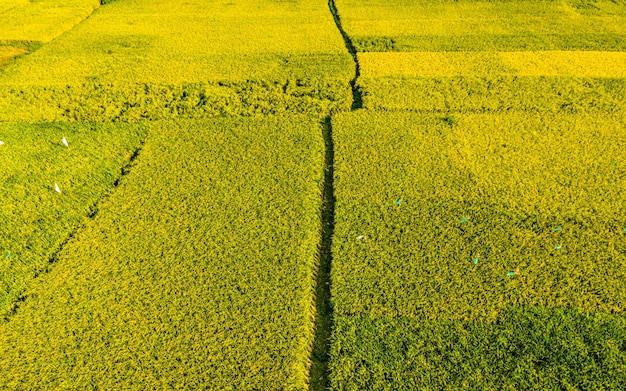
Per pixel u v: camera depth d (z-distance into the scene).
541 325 10.59
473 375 9.75
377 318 10.96
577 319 10.70
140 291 11.66
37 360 10.24
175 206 14.33
